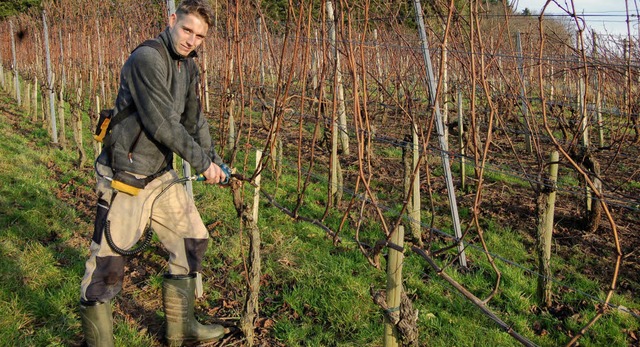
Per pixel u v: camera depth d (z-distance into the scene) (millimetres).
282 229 5086
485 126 9172
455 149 8555
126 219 2732
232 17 3605
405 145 5094
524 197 6281
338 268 4254
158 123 2572
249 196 6066
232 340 3311
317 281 4035
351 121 8844
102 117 2725
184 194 3014
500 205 6020
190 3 2600
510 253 4762
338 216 5543
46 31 9133
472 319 3639
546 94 8836
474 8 2355
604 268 4496
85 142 9562
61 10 9305
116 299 3762
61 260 4379
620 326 3623
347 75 6570
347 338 3385
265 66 8570
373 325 3482
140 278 4152
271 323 3559
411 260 4477
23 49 15391
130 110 2676
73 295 3730
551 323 3645
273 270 4258
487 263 4461
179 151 2652
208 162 2771
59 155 8438
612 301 3887
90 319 2756
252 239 3207
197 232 3035
